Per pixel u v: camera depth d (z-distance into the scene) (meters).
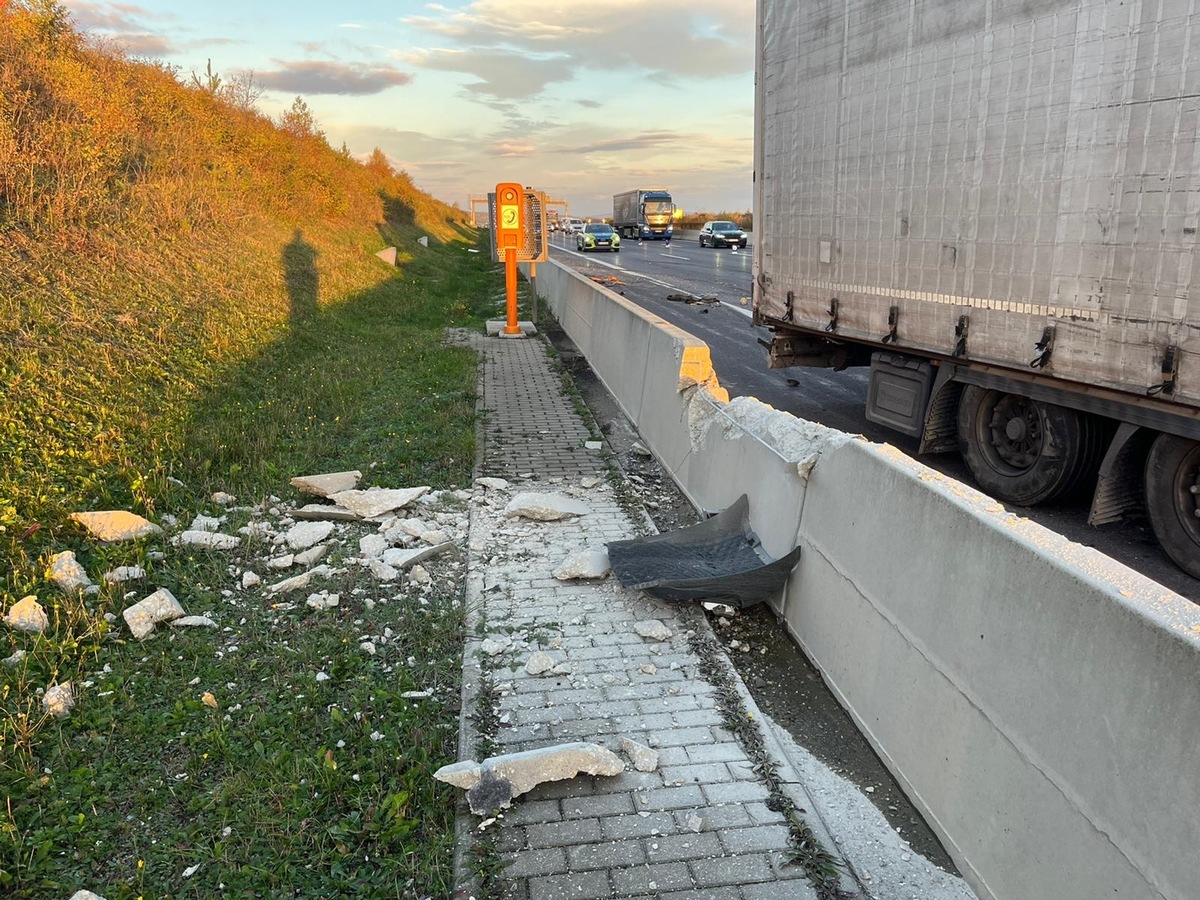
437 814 3.11
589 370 12.51
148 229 12.64
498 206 15.59
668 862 2.85
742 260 37.69
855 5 7.15
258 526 5.66
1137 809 2.02
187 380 8.60
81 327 8.30
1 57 11.94
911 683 3.19
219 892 2.72
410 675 4.05
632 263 35.53
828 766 3.44
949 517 3.00
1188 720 1.89
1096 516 5.66
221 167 18.33
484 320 18.38
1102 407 5.33
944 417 7.19
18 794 3.08
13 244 9.36
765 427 5.28
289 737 3.51
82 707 3.62
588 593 4.93
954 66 5.99
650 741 3.54
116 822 3.01
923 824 3.07
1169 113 4.39
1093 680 2.21
